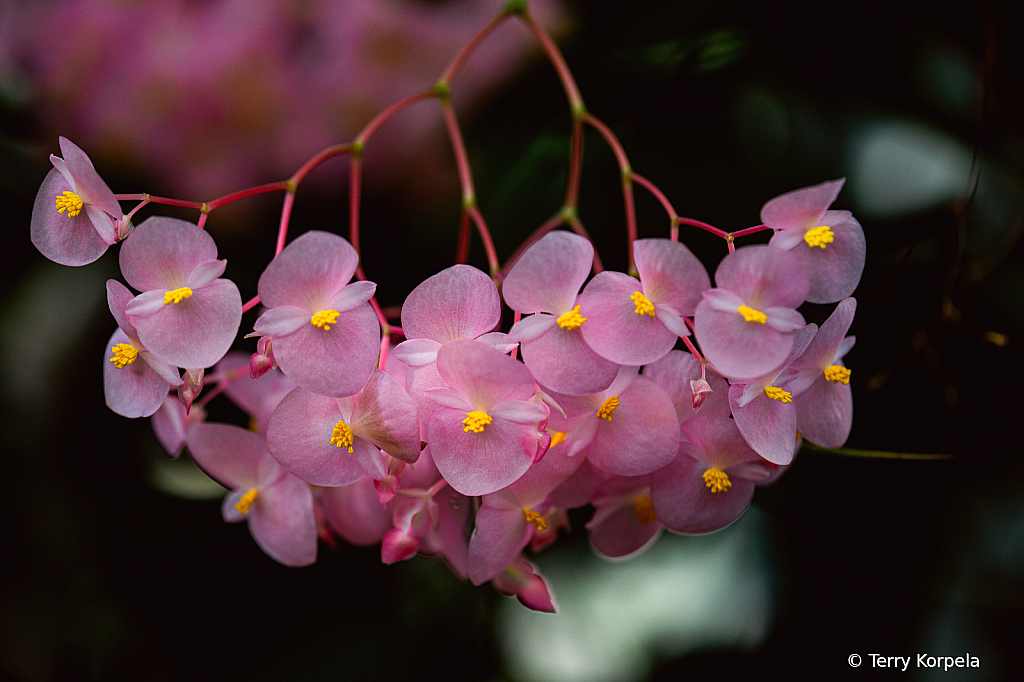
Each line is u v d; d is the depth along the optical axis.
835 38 0.69
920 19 0.69
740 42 0.69
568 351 0.61
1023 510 0.68
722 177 0.69
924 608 0.69
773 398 0.61
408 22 0.66
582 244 0.61
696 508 0.63
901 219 0.68
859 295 0.69
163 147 0.66
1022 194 0.68
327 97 0.66
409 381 0.61
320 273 0.60
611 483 0.63
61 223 0.61
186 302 0.60
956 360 0.69
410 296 0.61
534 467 0.62
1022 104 0.69
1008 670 0.68
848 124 0.69
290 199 0.63
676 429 0.62
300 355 0.60
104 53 0.65
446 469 0.61
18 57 0.66
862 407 0.69
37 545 0.69
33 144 0.68
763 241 0.68
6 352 0.69
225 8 0.66
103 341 0.69
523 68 0.68
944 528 0.69
